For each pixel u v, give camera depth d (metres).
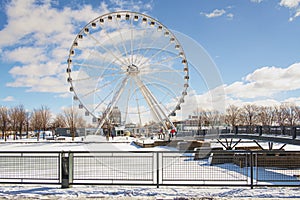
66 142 41.28
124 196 7.67
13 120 63.69
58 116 76.12
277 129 17.16
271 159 11.55
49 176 10.37
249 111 83.19
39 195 7.79
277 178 10.19
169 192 8.05
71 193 7.99
